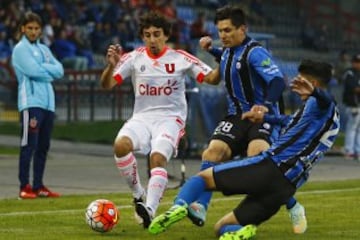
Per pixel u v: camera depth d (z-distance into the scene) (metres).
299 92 26.09
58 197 39.78
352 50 118.56
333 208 35.97
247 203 26.20
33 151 39.78
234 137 29.06
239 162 26.44
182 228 29.88
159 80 30.16
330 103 26.14
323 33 117.75
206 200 28.34
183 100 30.59
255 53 28.84
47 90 39.78
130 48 95.62
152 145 29.80
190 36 93.38
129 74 30.55
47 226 30.56
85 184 46.38
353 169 56.81
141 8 104.38
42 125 39.72
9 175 50.09
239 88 29.27
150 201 28.70
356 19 123.31
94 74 80.62
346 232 29.44
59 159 61.03
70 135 75.75
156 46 30.06
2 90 83.06
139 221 29.23
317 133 26.25
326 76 27.23
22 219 32.34
